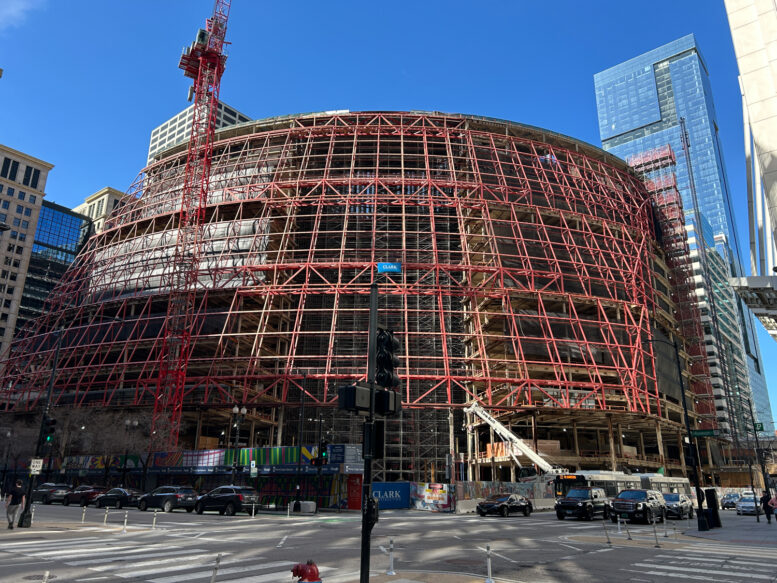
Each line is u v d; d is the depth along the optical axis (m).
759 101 22.56
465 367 72.12
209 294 75.19
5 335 135.00
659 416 72.94
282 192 80.94
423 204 77.06
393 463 70.38
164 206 89.12
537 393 71.12
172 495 39.56
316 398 67.81
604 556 17.81
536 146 90.88
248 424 75.81
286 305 79.94
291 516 37.28
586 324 74.44
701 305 152.25
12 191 143.00
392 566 13.70
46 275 169.75
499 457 64.38
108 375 72.62
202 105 90.50
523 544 21.23
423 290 69.56
